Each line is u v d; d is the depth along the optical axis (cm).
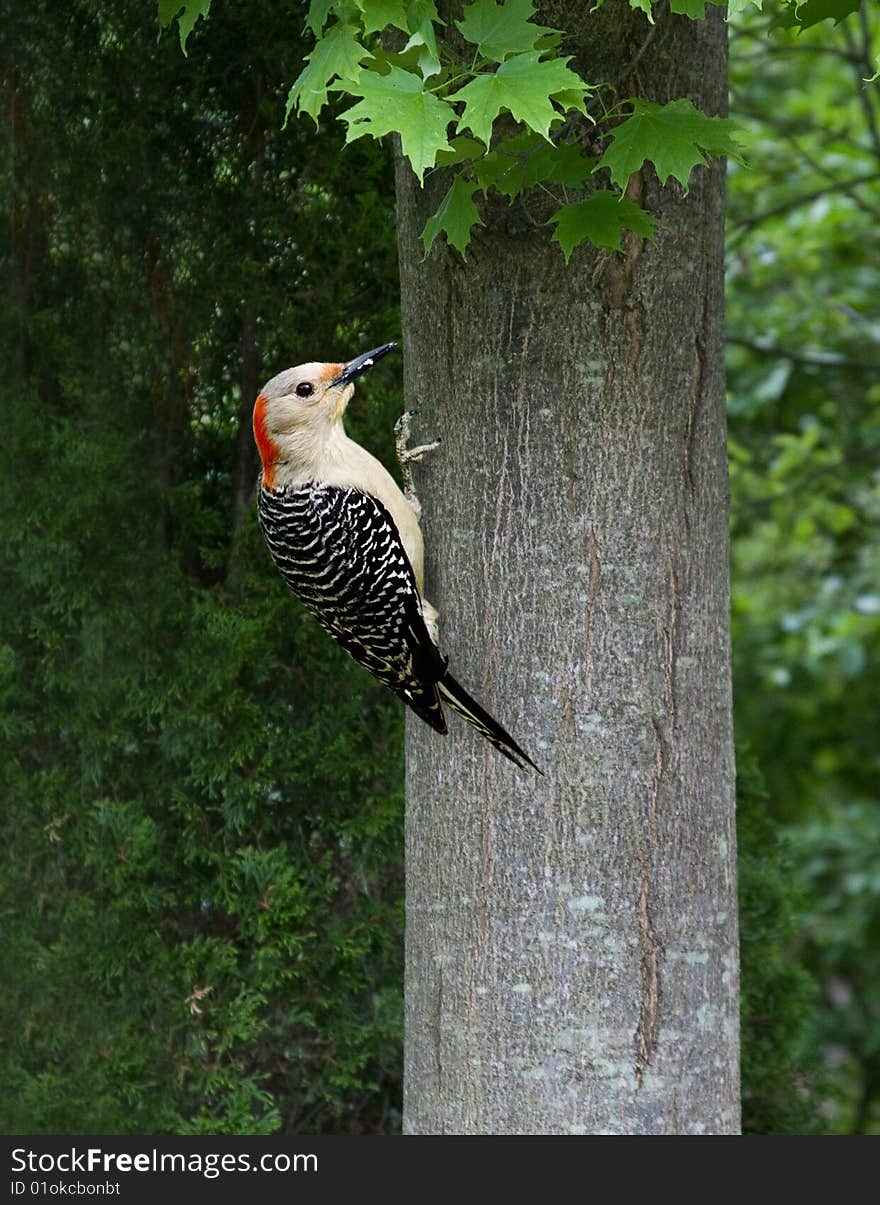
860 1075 2003
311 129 927
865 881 1839
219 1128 857
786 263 1590
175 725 897
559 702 641
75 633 910
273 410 684
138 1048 880
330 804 927
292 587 713
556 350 634
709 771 662
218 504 947
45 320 923
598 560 638
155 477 929
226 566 936
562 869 641
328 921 927
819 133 1552
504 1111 650
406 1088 691
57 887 898
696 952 654
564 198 623
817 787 2031
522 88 503
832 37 1505
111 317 931
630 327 633
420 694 652
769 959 992
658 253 631
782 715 1928
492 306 640
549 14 623
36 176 931
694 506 654
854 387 1650
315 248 942
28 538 899
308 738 916
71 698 908
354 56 519
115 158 930
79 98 932
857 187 1573
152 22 927
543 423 638
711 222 654
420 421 682
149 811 913
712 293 659
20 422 905
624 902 641
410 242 673
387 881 944
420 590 671
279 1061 928
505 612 648
